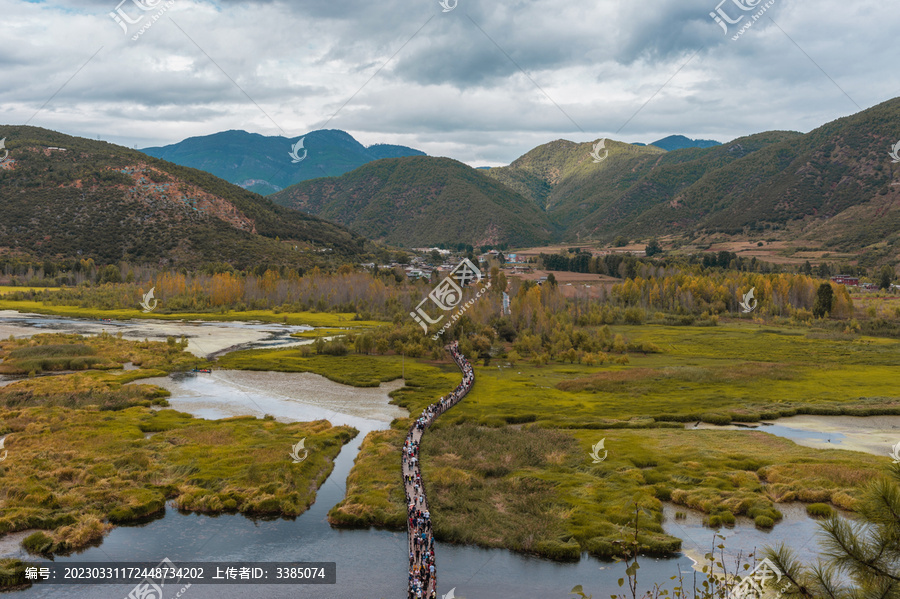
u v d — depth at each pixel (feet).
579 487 201.26
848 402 323.16
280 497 189.37
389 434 257.96
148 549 159.84
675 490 197.36
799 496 194.29
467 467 220.43
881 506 45.83
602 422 284.20
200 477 204.13
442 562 154.71
